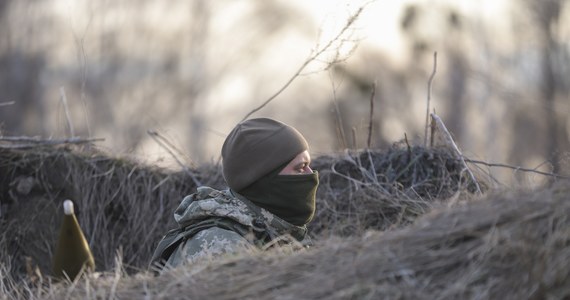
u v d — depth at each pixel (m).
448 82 42.88
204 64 65.19
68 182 13.41
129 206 13.28
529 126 39.94
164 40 63.81
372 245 6.53
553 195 6.31
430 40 34.81
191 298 6.75
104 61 59.72
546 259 5.76
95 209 13.28
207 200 7.94
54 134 15.27
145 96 60.41
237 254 7.23
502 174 12.74
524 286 5.79
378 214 11.60
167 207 13.23
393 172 12.30
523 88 41.50
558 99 40.81
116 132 56.78
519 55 42.22
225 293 6.69
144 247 13.05
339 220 11.99
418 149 12.34
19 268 12.88
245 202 8.05
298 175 8.04
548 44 41.72
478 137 43.09
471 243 6.17
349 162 12.75
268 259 6.96
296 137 8.11
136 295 7.13
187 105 63.12
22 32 54.72
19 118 51.81
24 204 13.31
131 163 13.52
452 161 11.97
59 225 13.27
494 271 5.97
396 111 35.12
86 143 13.68
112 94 58.16
